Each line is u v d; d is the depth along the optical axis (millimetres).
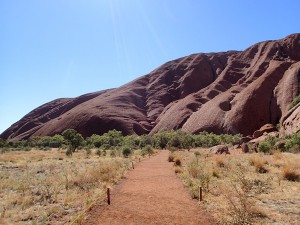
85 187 15203
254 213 9797
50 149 75125
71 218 10250
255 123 106500
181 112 130500
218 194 13031
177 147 72875
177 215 10312
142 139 84125
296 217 9719
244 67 173625
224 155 36094
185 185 15586
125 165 25891
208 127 109625
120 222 9672
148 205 11656
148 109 165750
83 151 63156
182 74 193625
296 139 37562
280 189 13750
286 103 106062
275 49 168875
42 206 12062
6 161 37969
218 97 128625
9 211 11391
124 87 193125
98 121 140625
